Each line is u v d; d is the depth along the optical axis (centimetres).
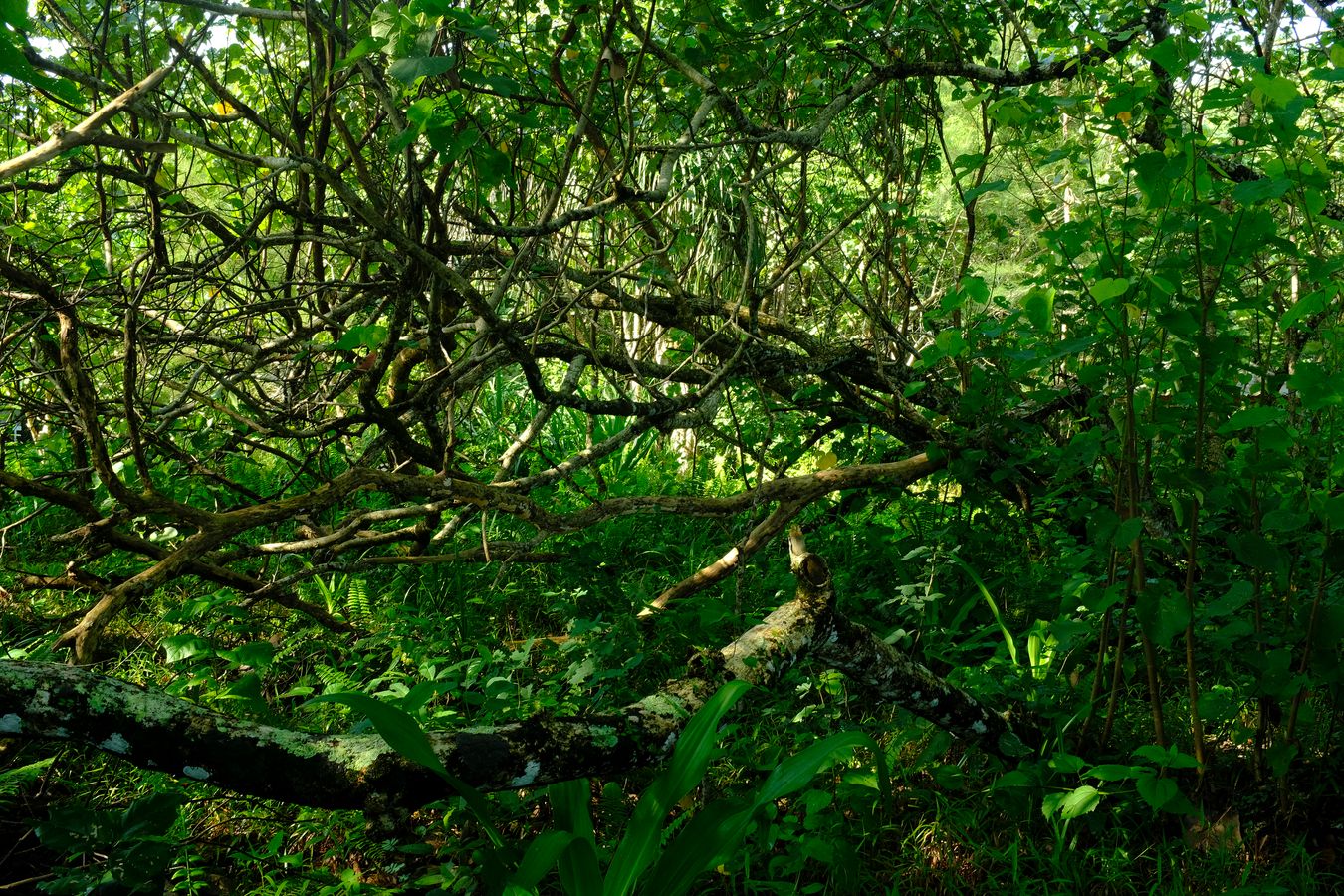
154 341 338
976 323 331
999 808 266
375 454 354
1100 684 266
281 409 385
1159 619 234
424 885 234
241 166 355
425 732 209
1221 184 230
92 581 279
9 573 385
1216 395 256
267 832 263
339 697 199
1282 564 228
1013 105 257
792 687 318
